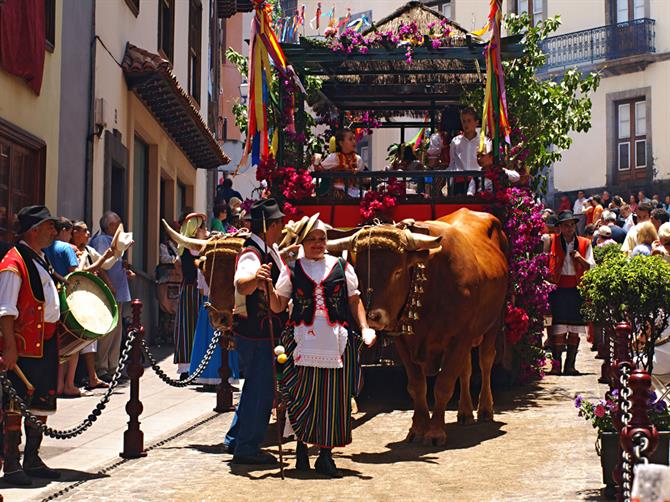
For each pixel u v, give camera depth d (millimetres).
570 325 15641
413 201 12969
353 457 9758
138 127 21344
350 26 14156
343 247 9602
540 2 41906
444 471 9039
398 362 13180
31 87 14625
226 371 12875
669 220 17016
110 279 15562
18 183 14547
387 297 9383
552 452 9734
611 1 40125
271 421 11828
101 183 18219
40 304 8742
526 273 13211
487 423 11484
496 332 11914
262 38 12906
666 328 11156
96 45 17750
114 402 13523
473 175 13000
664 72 39031
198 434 11211
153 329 21984
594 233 22938
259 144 13008
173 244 21797
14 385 8742
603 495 7957
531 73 17016
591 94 40781
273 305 9094
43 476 8938
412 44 13297
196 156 27688
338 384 9000
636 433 5363
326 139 17281
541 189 18344
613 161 40250
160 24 23828
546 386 14312
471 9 41375
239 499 8102
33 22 14430
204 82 29656
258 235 9352
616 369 7422
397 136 37969
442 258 10359
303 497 8148
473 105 15648
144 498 8164
